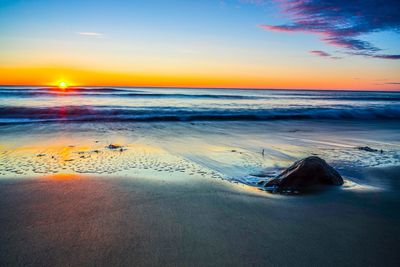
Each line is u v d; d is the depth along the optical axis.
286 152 10.41
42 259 3.28
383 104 35.88
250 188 6.34
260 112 22.67
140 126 16.20
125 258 3.33
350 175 7.61
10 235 3.82
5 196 5.34
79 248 3.52
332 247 3.70
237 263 3.28
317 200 5.52
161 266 3.19
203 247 3.62
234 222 4.41
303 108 26.31
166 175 7.18
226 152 10.18
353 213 4.89
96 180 6.55
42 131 13.73
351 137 14.05
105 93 48.44
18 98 33.44
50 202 5.07
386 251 3.63
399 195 5.90
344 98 55.00
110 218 4.43
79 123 16.62
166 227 4.16
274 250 3.59
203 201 5.33
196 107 26.36
